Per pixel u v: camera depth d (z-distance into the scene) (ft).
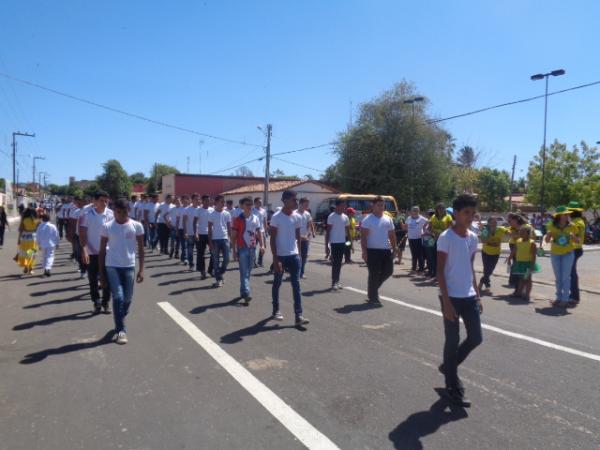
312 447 10.85
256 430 11.61
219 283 30.35
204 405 12.95
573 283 26.55
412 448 10.85
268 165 114.21
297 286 21.34
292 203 21.35
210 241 30.17
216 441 11.07
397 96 125.80
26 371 15.37
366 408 12.87
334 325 21.22
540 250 28.45
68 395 13.55
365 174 126.00
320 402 13.20
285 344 18.33
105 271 19.74
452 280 13.24
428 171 124.26
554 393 14.01
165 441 11.05
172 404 13.00
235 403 13.09
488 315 23.86
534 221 93.30
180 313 23.04
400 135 123.85
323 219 91.61
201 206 34.35
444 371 13.39
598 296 29.81
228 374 15.17
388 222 25.89
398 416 12.43
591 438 11.39
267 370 15.56
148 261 41.81
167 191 163.53
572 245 25.71
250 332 19.90
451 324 13.21
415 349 17.88
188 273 35.32
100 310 23.21
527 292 27.78
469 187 151.43
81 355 16.90
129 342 18.42
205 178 159.53
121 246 18.67
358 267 41.50
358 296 27.96
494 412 12.73
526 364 16.44
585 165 119.96
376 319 22.38
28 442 10.99
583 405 13.21
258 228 25.72
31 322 21.27
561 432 11.67
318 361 16.46
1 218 55.01
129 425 11.81
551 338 19.66
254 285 30.96
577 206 26.35
